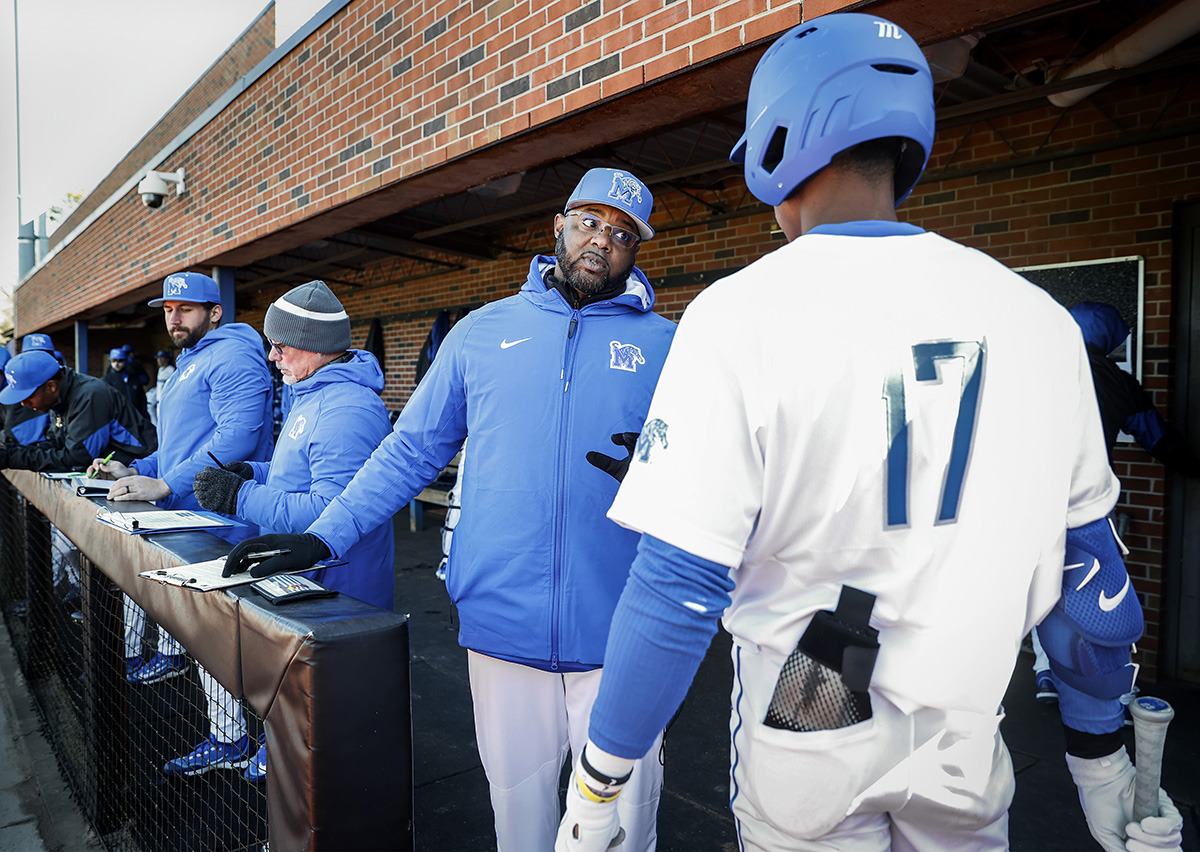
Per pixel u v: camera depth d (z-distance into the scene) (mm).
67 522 2467
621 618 778
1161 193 3428
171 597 1371
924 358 730
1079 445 801
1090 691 926
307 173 4469
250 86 4949
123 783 2285
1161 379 3465
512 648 1589
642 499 766
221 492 1777
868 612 750
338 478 1916
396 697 1018
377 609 1078
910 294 752
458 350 1697
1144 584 3521
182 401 2963
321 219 4492
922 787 774
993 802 814
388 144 3816
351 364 2100
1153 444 3225
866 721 762
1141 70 2979
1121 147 3514
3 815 2648
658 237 5836
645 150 4891
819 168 810
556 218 1771
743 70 2438
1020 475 741
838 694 759
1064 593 858
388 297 8977
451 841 2268
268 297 10930
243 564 1316
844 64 777
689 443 749
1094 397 819
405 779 1028
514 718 1640
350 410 1982
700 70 2441
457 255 7836
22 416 4941
